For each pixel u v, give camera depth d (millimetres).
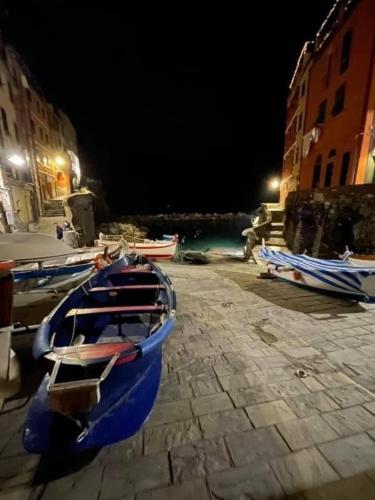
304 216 12758
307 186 16438
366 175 11258
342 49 12297
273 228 16172
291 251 13648
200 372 3564
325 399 2963
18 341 4402
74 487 2135
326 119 13883
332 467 2189
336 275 6055
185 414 2828
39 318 4770
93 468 2283
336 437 2475
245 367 3633
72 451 2264
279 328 4785
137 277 6004
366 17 10562
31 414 2473
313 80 15656
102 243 15805
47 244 4973
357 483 2055
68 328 3584
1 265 3691
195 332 4785
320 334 4492
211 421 2723
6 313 3223
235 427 2637
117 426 2500
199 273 10078
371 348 3984
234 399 3021
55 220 19484
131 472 2230
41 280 6215
